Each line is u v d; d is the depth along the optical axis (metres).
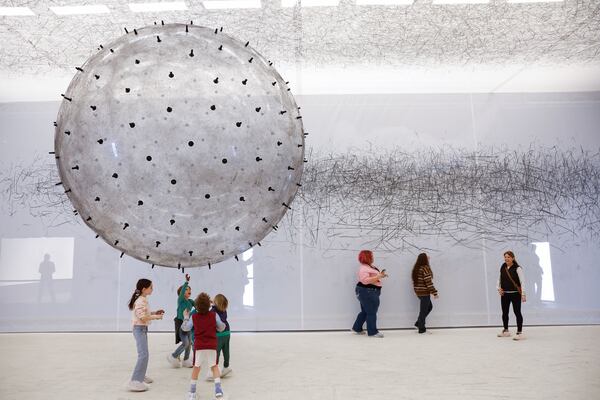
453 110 8.66
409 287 8.26
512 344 6.30
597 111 8.71
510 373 4.59
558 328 7.88
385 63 8.49
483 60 8.44
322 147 8.51
